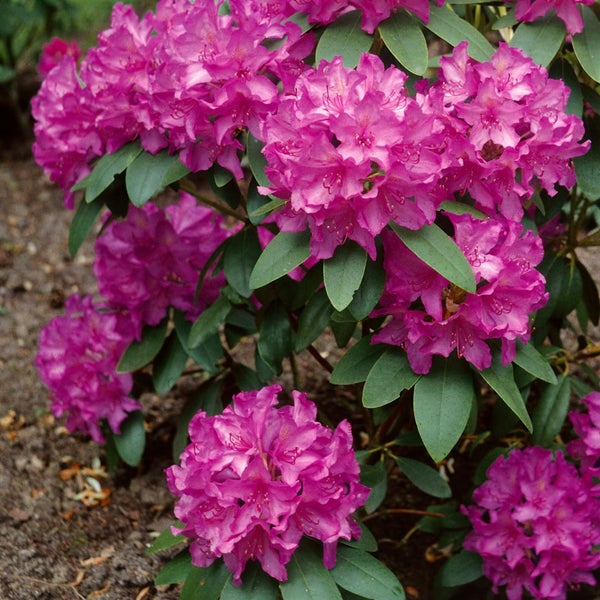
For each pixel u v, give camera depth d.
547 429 1.57
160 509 1.76
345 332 1.51
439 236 1.36
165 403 1.92
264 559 1.39
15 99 2.82
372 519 1.75
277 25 1.42
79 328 1.71
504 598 1.61
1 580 1.63
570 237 1.62
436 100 1.37
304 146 1.34
